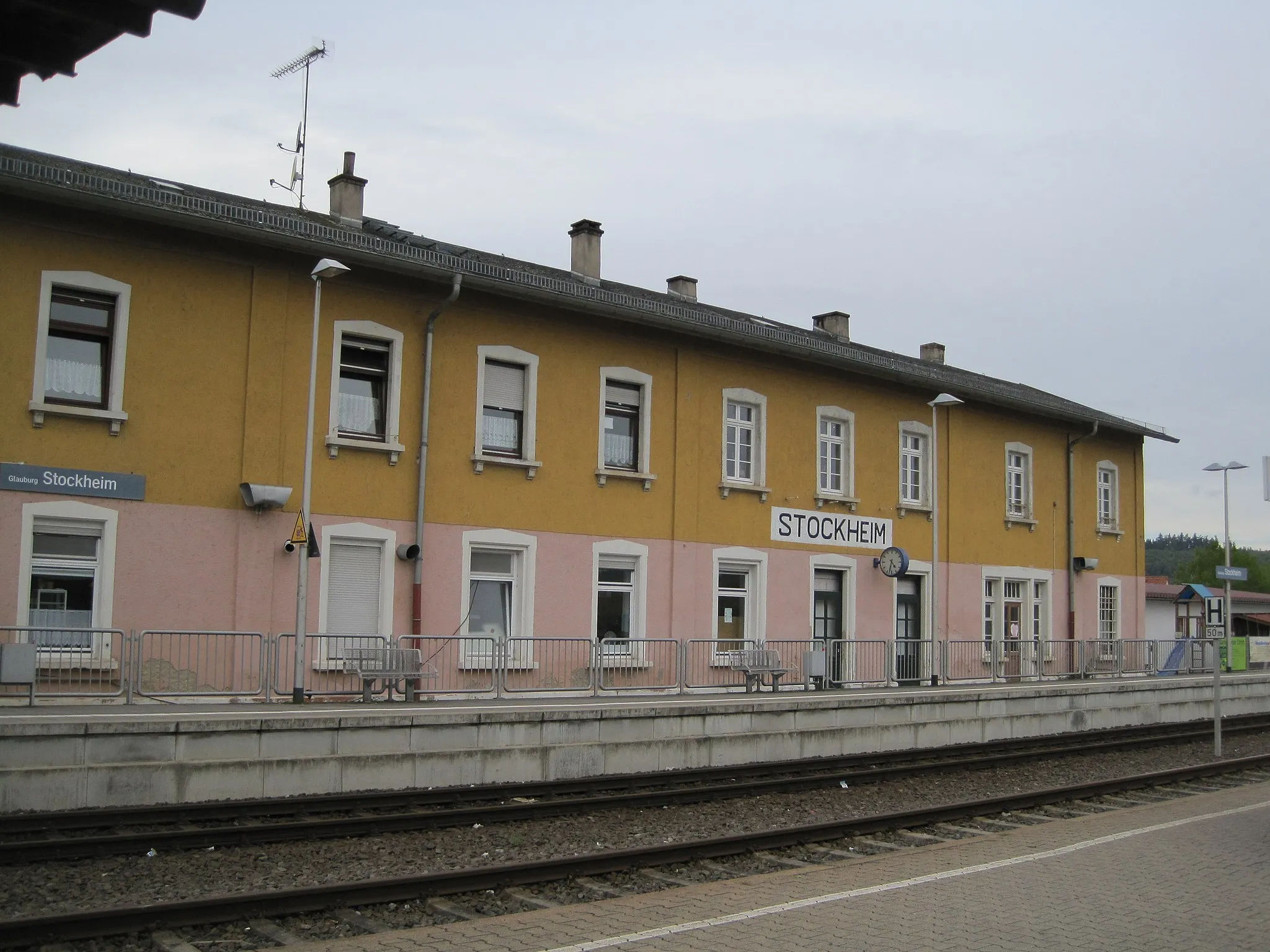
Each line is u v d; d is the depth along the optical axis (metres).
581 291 22.84
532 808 12.73
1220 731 22.50
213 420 18.06
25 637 15.84
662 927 8.02
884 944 7.72
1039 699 22.97
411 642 18.94
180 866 9.96
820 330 33.62
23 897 8.83
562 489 21.88
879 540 27.64
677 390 23.81
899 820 12.49
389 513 19.64
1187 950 7.77
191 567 17.70
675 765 16.70
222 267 18.31
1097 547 34.09
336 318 19.28
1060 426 33.09
